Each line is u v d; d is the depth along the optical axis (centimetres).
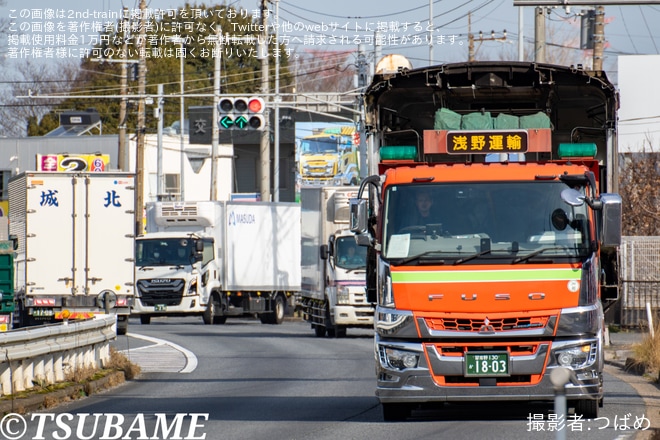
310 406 5462
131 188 10694
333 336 11594
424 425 4716
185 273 13812
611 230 4609
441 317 4581
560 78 5297
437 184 4806
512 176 4803
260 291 14512
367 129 5481
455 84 5422
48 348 5775
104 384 6366
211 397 5903
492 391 4556
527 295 4566
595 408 4775
